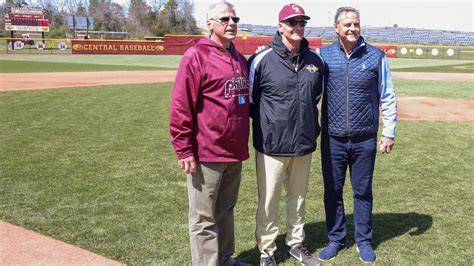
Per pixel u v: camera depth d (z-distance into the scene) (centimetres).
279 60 315
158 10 8950
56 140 761
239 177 323
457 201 481
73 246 368
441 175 574
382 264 341
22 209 450
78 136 794
